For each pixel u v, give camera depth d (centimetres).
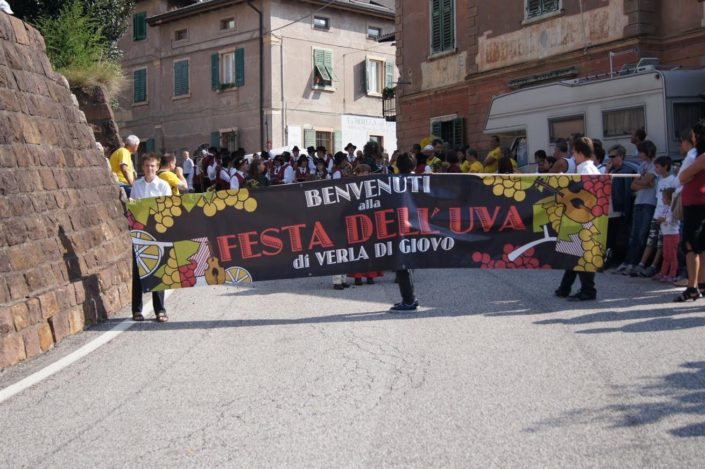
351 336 728
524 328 732
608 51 1962
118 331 794
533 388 541
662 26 1892
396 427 473
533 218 862
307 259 861
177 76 3791
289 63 3497
